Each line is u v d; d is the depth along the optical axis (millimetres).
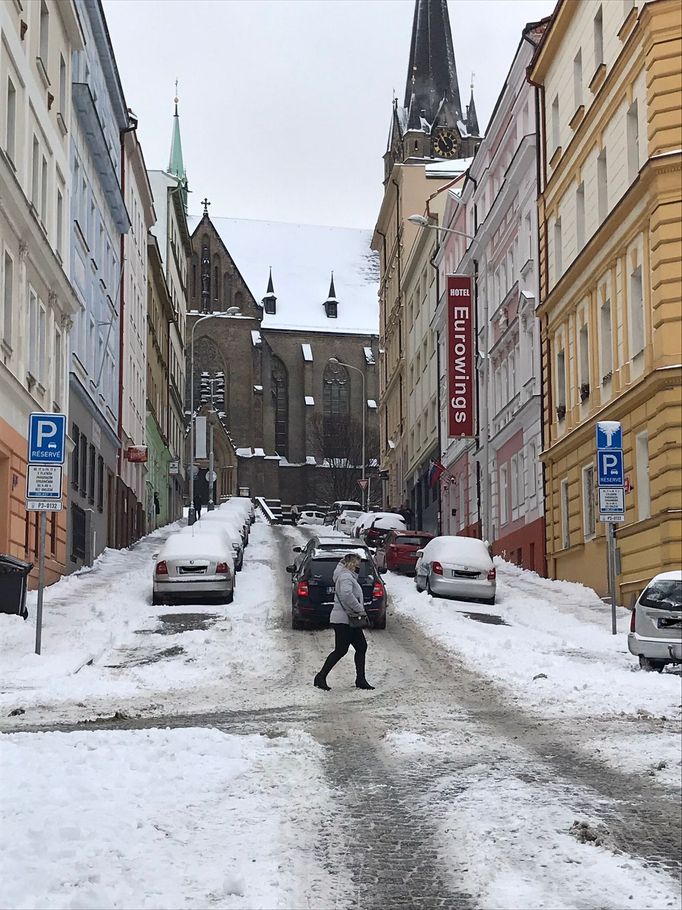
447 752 10070
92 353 39562
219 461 107062
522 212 38156
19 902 5496
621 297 26703
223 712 12602
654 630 16156
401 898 5883
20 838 6613
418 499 67188
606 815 7746
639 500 25141
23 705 13031
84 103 35719
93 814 7254
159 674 15805
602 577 28312
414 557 37125
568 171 31828
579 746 10438
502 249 42312
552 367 33781
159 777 8492
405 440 73062
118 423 47719
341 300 129000
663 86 24000
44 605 24438
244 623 22328
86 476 37844
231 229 135875
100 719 12008
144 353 61250
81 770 8609
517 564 38312
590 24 29734
